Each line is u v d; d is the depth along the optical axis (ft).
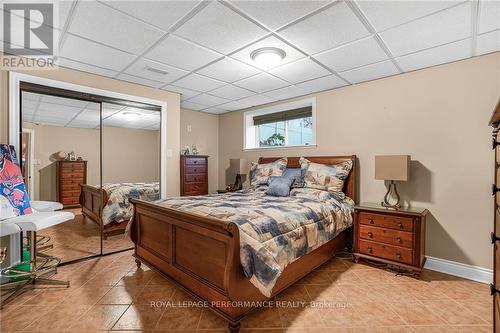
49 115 9.56
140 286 7.63
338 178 10.60
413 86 9.62
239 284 5.48
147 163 12.35
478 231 8.26
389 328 5.74
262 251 5.45
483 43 7.41
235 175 16.83
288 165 13.14
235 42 7.52
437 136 9.07
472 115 8.38
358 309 6.50
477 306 6.65
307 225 7.54
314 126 12.62
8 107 8.29
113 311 6.33
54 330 5.61
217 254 5.79
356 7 5.79
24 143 8.85
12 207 7.72
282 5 5.74
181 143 16.14
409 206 9.60
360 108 11.07
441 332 5.62
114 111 11.34
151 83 11.35
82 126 10.48
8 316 6.12
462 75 8.57
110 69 9.70
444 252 8.87
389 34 6.97
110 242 11.45
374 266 9.29
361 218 9.39
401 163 8.84
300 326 5.80
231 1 5.60
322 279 8.24
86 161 10.63
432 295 7.22
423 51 7.97
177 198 9.73
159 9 5.92
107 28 6.76
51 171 9.76
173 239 7.13
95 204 11.01
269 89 12.12
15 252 8.41
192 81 11.06
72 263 9.43
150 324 5.82
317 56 8.40
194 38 7.30
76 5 5.76
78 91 9.82
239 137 16.61
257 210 7.20
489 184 8.08
